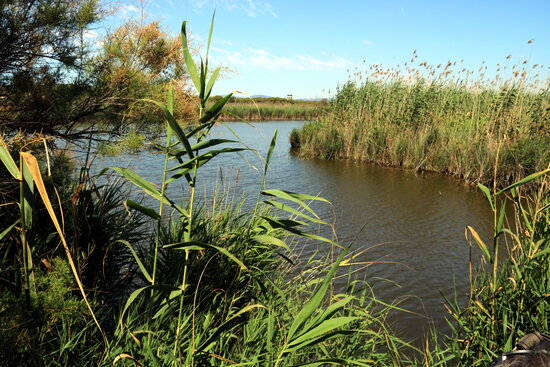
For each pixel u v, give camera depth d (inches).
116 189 165.6
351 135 632.4
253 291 137.6
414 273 210.5
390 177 489.1
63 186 152.6
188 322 102.3
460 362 106.4
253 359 88.7
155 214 82.7
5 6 141.3
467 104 587.2
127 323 94.0
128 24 172.4
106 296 126.5
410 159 555.2
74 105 162.2
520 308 103.8
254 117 1606.8
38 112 156.1
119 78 163.6
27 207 64.3
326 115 755.4
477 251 242.8
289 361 97.5
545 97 470.6
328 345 111.0
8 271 95.0
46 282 86.5
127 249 150.6
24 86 149.9
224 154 638.5
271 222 91.7
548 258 105.9
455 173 495.8
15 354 75.9
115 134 177.3
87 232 127.5
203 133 82.8
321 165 572.1
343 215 317.4
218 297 124.7
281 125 1341.0
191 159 78.0
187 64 77.2
